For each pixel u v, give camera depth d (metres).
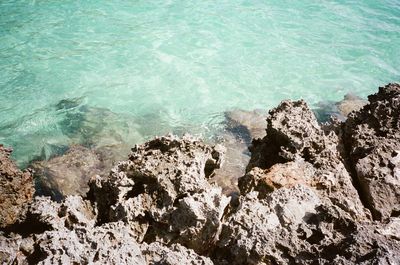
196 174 5.79
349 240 4.45
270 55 16.77
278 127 6.81
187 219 5.26
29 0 19.39
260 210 5.12
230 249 4.86
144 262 4.51
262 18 19.70
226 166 10.38
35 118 12.36
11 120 12.20
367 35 18.95
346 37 18.66
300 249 4.54
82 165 10.34
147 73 15.09
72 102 13.27
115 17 18.58
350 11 21.27
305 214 5.11
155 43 16.84
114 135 11.80
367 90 15.13
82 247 4.57
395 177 5.91
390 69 16.55
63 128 11.99
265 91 14.69
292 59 16.64
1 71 14.27
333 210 4.94
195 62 15.91
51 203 5.67
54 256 4.37
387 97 7.29
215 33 17.98
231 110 13.49
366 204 5.83
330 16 20.56
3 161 6.55
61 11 18.67
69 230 5.00
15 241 5.05
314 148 6.59
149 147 6.50
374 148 6.38
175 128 12.43
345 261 4.14
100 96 13.73
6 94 13.27
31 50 15.66
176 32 17.78
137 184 5.97
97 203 5.94
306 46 17.67
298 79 15.47
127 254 4.49
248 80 15.16
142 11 19.33
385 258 3.99
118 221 5.21
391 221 4.79
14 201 6.52
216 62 16.03
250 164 7.36
